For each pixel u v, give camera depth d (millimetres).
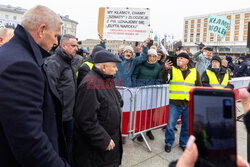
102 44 3322
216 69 3410
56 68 2082
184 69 2945
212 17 6211
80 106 1556
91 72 1685
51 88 1083
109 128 1650
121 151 1836
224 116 690
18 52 900
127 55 3283
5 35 2057
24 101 807
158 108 3355
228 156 661
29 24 1029
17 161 910
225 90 708
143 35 3178
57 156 976
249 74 7434
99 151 1604
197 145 651
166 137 2924
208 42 67062
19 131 789
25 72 842
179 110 2904
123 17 3213
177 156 2771
